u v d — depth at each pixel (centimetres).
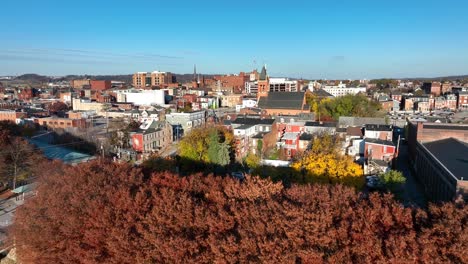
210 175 3678
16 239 3409
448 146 6103
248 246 2350
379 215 2423
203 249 2534
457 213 2309
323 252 2205
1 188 5900
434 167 5278
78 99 17600
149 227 2678
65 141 9331
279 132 9219
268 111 12219
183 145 6906
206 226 2653
